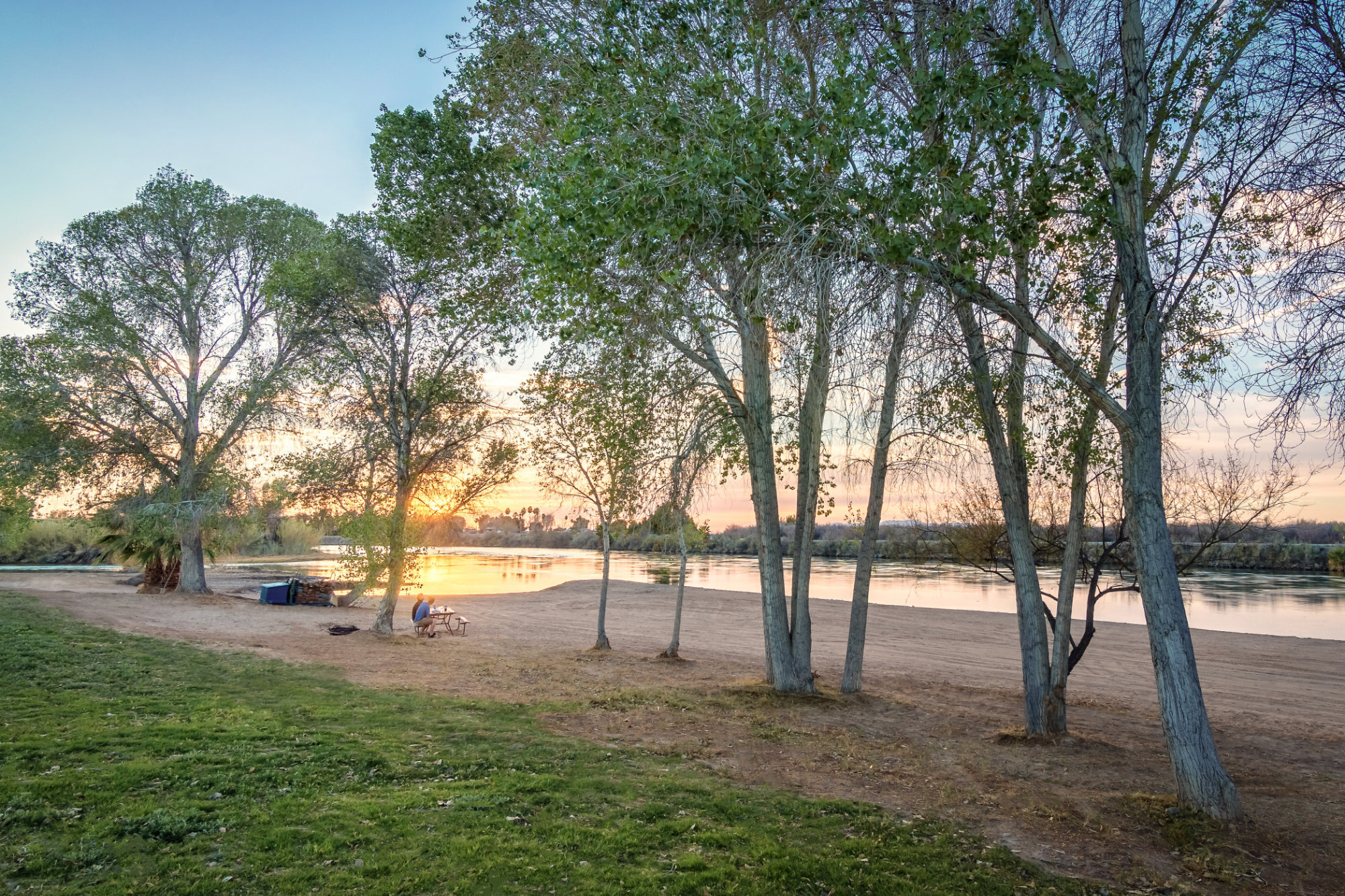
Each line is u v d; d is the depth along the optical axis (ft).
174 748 28.09
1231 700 53.42
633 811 24.29
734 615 106.93
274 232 101.60
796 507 49.78
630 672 56.44
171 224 97.04
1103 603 128.98
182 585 101.04
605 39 28.48
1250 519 37.14
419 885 18.13
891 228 21.16
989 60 23.57
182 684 41.57
